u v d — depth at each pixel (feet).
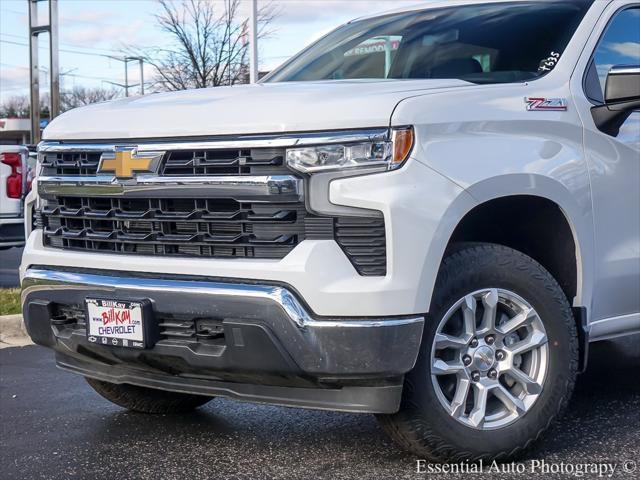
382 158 11.88
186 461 13.92
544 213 14.12
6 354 22.04
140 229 13.23
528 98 13.71
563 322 13.65
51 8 78.59
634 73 14.10
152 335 12.69
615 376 19.30
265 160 12.10
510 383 13.58
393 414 12.53
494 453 13.12
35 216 14.96
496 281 13.03
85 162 13.73
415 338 11.93
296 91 12.93
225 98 13.12
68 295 13.64
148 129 13.04
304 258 11.76
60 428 15.79
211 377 12.89
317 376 11.90
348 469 13.34
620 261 14.89
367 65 16.72
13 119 195.83
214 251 12.56
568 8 15.85
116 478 13.21
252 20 53.01
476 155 12.64
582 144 14.26
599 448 14.28
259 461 13.84
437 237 12.03
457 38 16.14
